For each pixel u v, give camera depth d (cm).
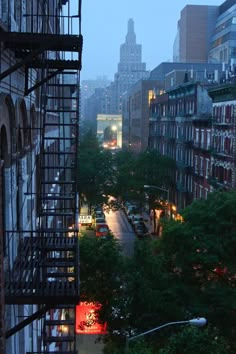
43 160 1231
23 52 1112
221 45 13838
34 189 1588
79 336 3102
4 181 1070
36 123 1609
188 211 2653
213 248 2483
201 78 7294
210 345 1641
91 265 2339
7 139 1056
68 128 4172
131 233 6384
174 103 6731
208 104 5369
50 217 2175
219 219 2562
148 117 10319
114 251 2400
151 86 10344
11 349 1072
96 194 6297
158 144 7869
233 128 3991
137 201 6412
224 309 2347
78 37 975
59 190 3014
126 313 2197
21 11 1218
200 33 15275
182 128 6041
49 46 976
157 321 2175
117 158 6650
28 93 1287
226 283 2556
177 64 10794
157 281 2397
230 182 3994
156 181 6156
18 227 1234
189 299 2394
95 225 6362
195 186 5275
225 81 4534
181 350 1617
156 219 6519
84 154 6388
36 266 1058
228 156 4075
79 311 2902
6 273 1004
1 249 786
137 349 1738
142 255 2409
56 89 2642
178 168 6081
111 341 2256
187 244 2512
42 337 1592
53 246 1159
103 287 2355
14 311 1127
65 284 997
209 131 4772
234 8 13188
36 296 926
